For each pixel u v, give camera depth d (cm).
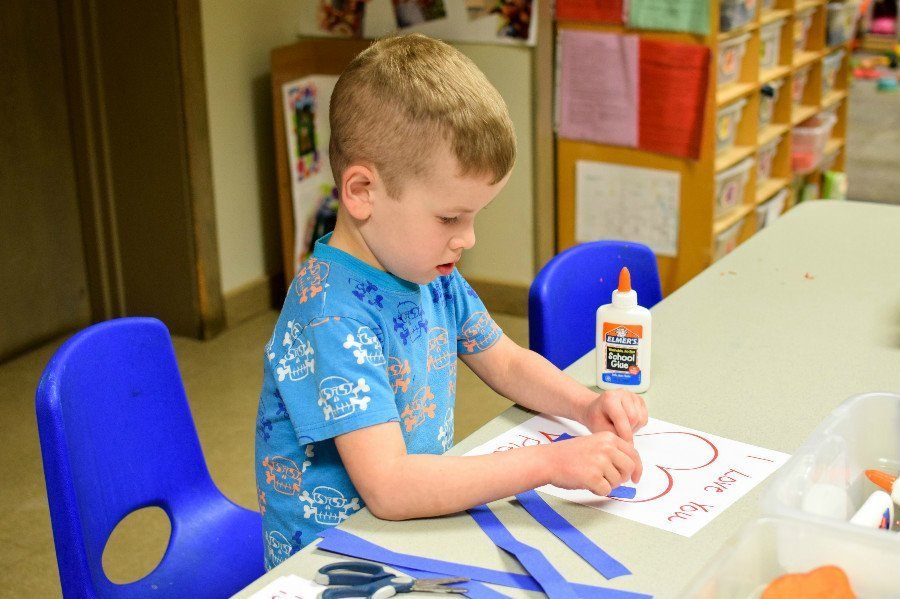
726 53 326
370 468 104
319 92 354
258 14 349
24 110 328
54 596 213
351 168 105
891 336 147
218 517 148
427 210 104
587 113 333
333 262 112
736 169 340
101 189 346
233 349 343
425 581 93
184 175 334
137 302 357
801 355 141
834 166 456
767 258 182
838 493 108
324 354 107
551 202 349
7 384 319
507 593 92
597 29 323
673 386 133
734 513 104
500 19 332
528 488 103
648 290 183
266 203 368
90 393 131
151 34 322
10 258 333
